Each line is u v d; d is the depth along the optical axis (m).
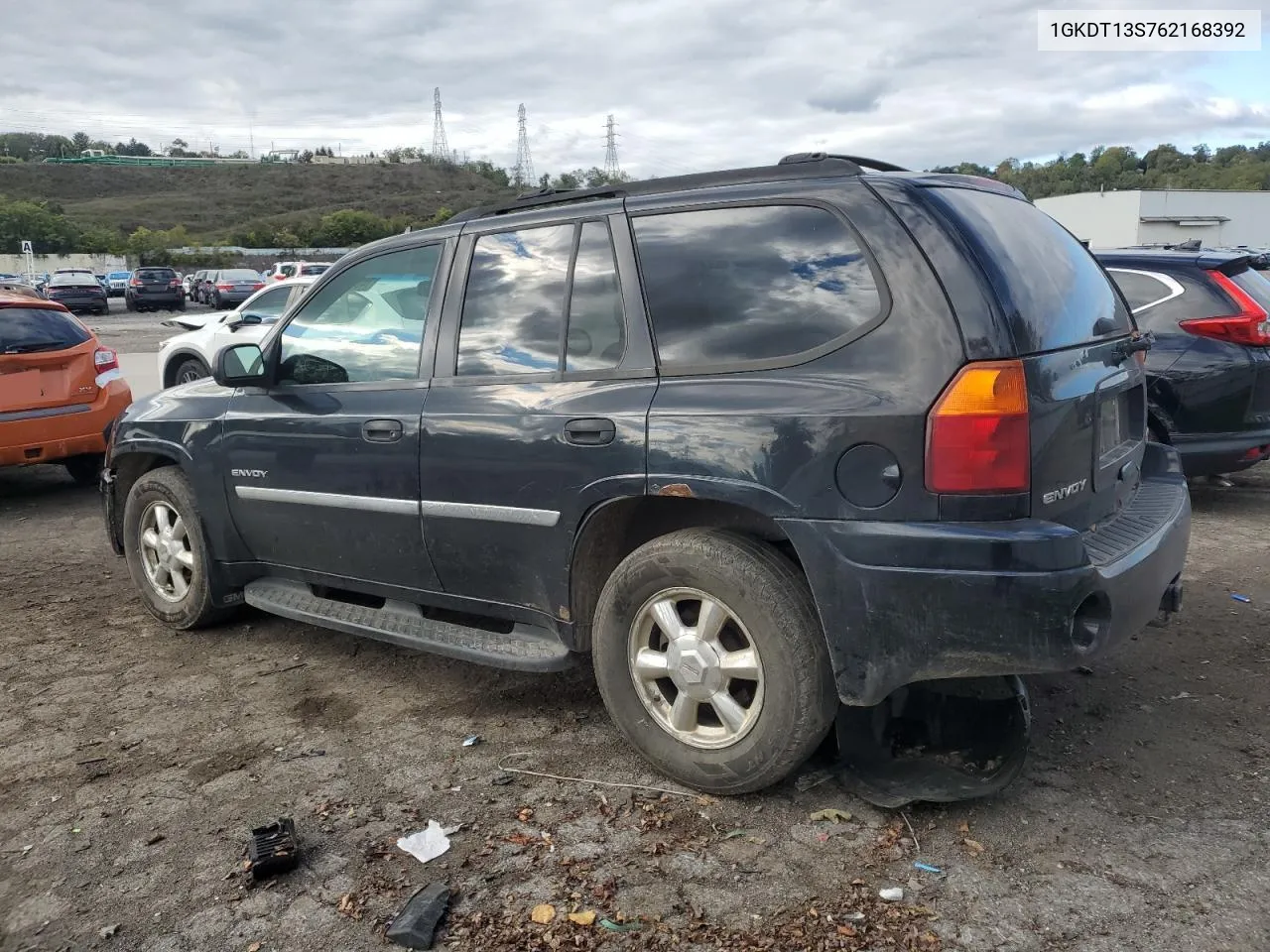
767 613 2.91
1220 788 3.11
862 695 2.83
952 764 3.11
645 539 3.47
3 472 9.44
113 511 5.29
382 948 2.50
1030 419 2.69
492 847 2.90
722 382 3.03
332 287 4.22
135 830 3.06
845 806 3.05
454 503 3.61
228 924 2.60
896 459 2.71
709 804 3.09
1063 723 3.58
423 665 4.35
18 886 2.80
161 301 39.69
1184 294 6.29
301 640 4.72
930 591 2.68
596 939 2.49
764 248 3.07
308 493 4.13
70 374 7.77
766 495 2.88
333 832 3.01
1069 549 2.65
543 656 3.48
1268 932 2.44
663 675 3.19
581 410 3.26
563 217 3.53
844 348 2.85
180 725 3.80
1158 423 6.27
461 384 3.66
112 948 2.53
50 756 3.57
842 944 2.44
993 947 2.42
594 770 3.34
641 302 3.26
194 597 4.73
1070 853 2.79
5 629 4.96
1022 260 3.02
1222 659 4.13
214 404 4.55
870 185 2.96
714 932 2.50
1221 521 6.39
